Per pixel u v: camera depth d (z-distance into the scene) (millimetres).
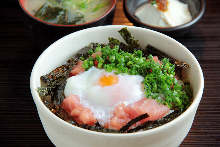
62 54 381
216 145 384
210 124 404
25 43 501
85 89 347
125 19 524
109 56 360
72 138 306
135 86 344
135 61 357
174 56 379
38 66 352
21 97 433
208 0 565
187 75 364
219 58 479
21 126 402
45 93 351
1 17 538
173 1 534
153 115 328
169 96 335
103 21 443
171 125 300
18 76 458
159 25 509
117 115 326
